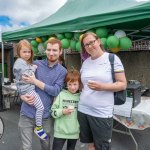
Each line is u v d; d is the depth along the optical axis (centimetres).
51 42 251
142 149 394
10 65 981
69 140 284
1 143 415
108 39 417
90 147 272
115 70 231
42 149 280
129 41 424
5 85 653
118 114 348
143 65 748
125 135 446
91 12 471
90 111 243
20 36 570
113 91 233
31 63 263
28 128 264
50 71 258
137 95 356
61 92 267
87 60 251
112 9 423
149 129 485
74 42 480
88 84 227
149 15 341
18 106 693
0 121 380
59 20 507
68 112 258
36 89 259
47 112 264
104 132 240
